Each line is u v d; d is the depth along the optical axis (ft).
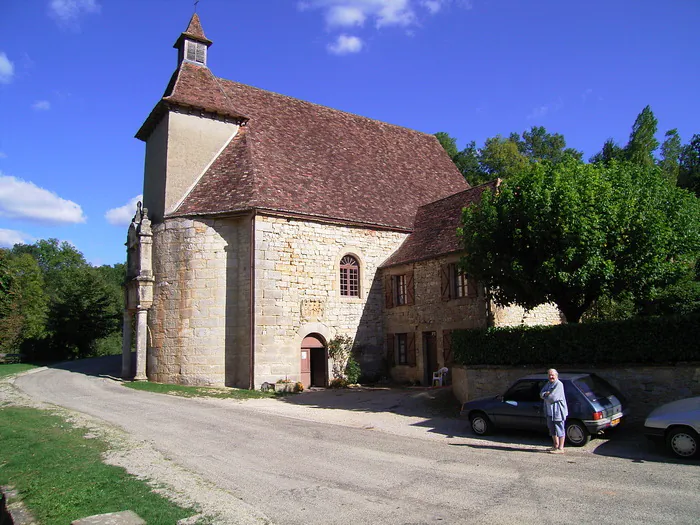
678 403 29.50
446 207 78.54
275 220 68.13
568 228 39.17
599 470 25.85
